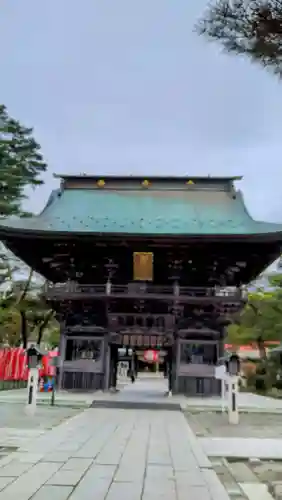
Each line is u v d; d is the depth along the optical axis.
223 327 31.94
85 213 35.81
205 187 39.28
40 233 31.61
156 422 19.31
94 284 33.06
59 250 33.62
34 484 8.58
